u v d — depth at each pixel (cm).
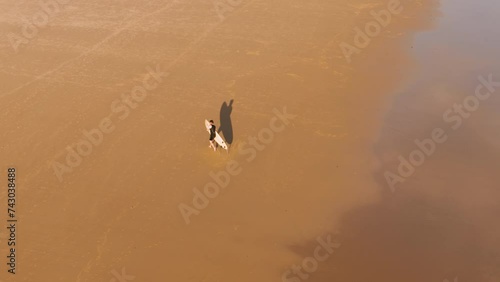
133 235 1386
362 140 1716
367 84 2005
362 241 1368
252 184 1545
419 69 2088
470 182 1546
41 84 2028
